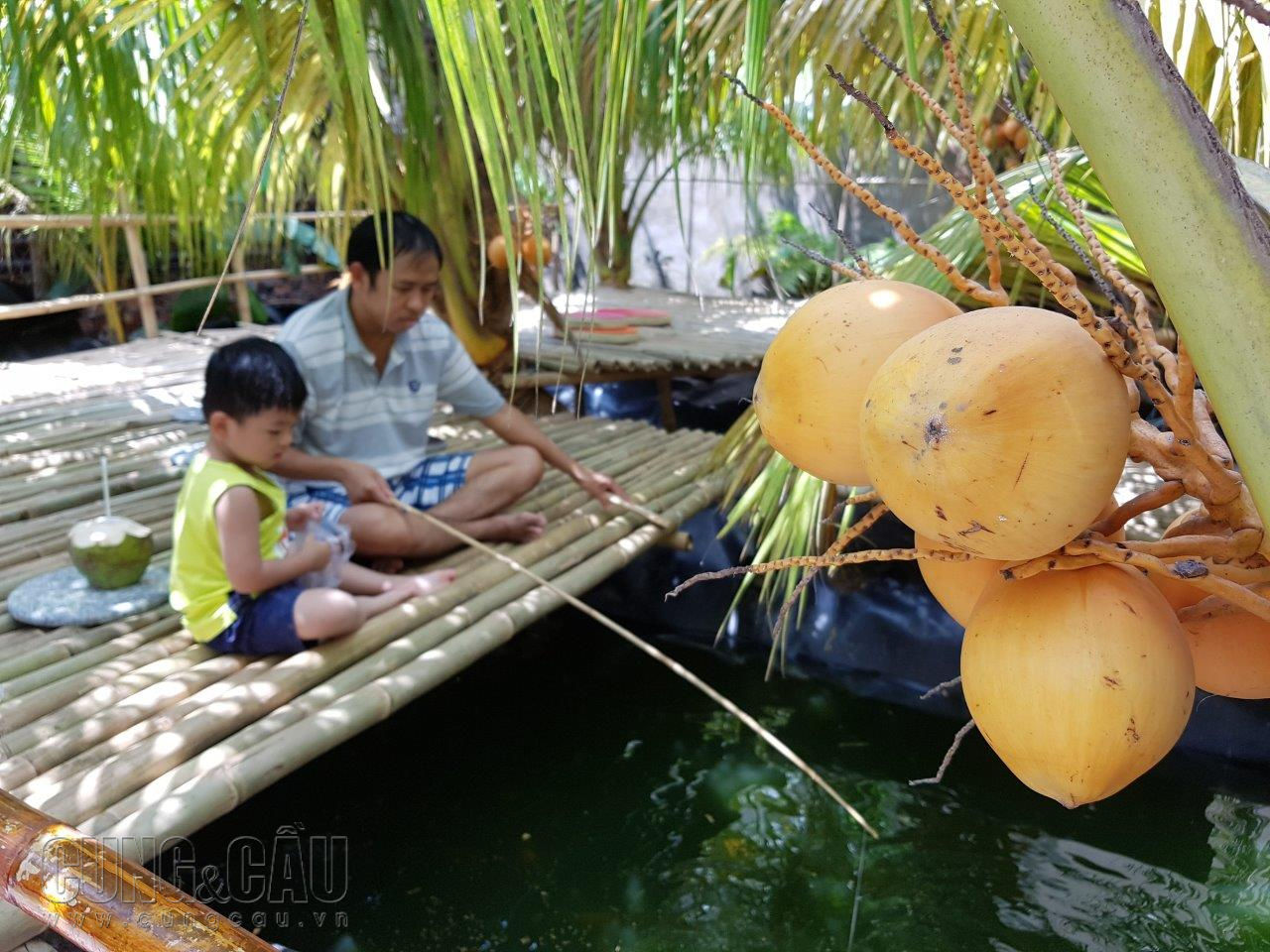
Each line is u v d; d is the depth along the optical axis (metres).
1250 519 0.58
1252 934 1.94
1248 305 0.46
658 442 3.92
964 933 1.98
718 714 2.78
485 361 4.31
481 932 2.03
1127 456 0.60
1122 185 0.48
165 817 1.71
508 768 2.57
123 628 2.41
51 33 2.42
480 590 2.61
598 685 2.93
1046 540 0.53
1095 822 2.29
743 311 6.26
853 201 7.13
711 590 3.16
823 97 2.64
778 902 2.09
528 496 3.28
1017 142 3.45
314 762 2.59
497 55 0.89
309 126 3.42
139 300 6.59
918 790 2.43
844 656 2.90
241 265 6.45
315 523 2.56
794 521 2.30
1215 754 2.42
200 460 2.30
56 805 1.73
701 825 2.35
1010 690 0.58
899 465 0.54
